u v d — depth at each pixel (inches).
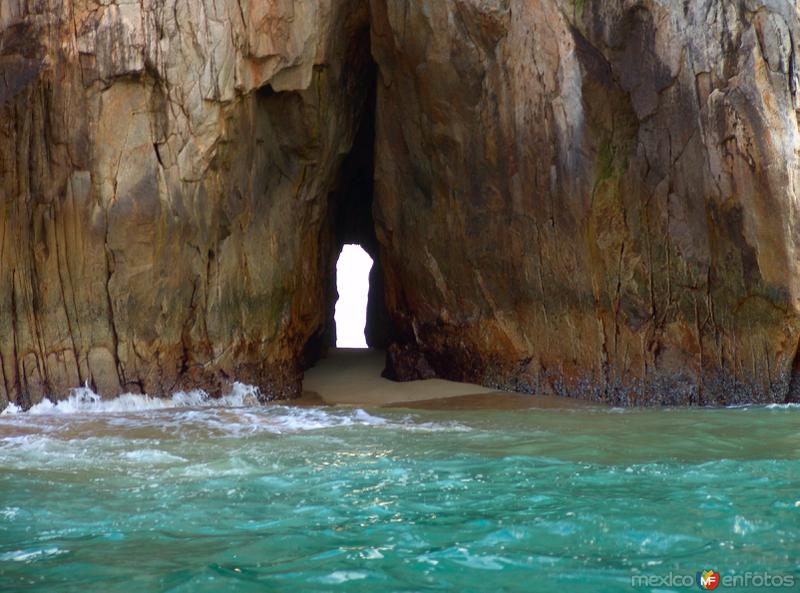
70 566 157.4
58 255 386.3
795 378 408.8
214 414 369.7
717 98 410.6
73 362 389.4
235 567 156.2
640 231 431.2
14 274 382.0
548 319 456.1
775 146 401.4
